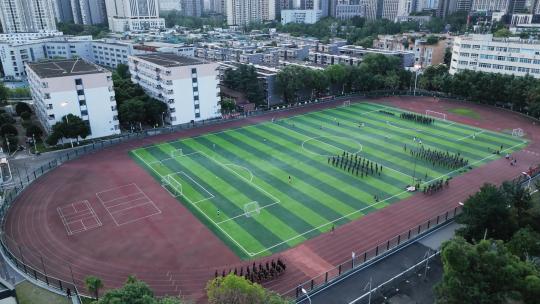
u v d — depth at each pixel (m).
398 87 164.12
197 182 83.62
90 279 47.34
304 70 146.75
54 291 52.41
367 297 51.31
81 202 75.81
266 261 58.66
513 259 41.72
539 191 70.00
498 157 96.25
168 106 122.94
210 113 130.50
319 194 78.31
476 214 56.38
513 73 147.75
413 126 120.50
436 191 79.38
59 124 101.50
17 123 127.12
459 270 40.66
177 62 128.25
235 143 107.00
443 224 67.81
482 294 38.81
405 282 53.97
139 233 65.56
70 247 62.03
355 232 65.88
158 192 79.38
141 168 91.12
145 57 139.62
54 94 104.06
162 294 52.25
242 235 65.06
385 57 167.38
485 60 154.38
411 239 63.47
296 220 69.25
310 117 130.38
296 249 61.50
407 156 96.81
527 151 100.00
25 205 75.00
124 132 117.94
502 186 62.06
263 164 92.62
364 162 92.19
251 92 141.12
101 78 109.62
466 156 96.88
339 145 104.56
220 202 75.38
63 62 131.75
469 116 130.50
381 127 119.62
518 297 38.47
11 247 62.22
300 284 54.03
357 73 157.00
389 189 80.31
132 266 57.59
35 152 100.62
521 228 53.84
